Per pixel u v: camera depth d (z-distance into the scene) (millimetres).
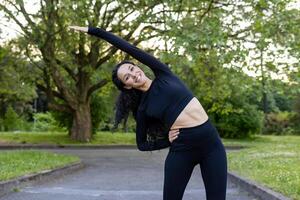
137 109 4184
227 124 31375
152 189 9828
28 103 42594
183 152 3953
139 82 4059
